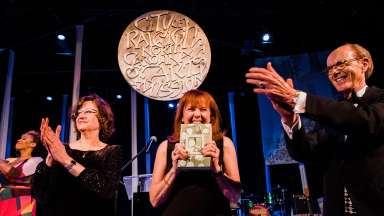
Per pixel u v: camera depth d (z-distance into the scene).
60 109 8.88
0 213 2.94
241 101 9.47
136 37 3.74
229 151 1.83
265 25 6.44
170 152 1.82
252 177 9.28
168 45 3.71
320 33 6.50
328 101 1.38
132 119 6.54
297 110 1.38
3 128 6.23
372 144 1.44
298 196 5.67
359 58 1.71
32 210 2.97
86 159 2.00
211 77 8.28
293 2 6.09
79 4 5.94
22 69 7.68
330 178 1.58
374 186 1.39
